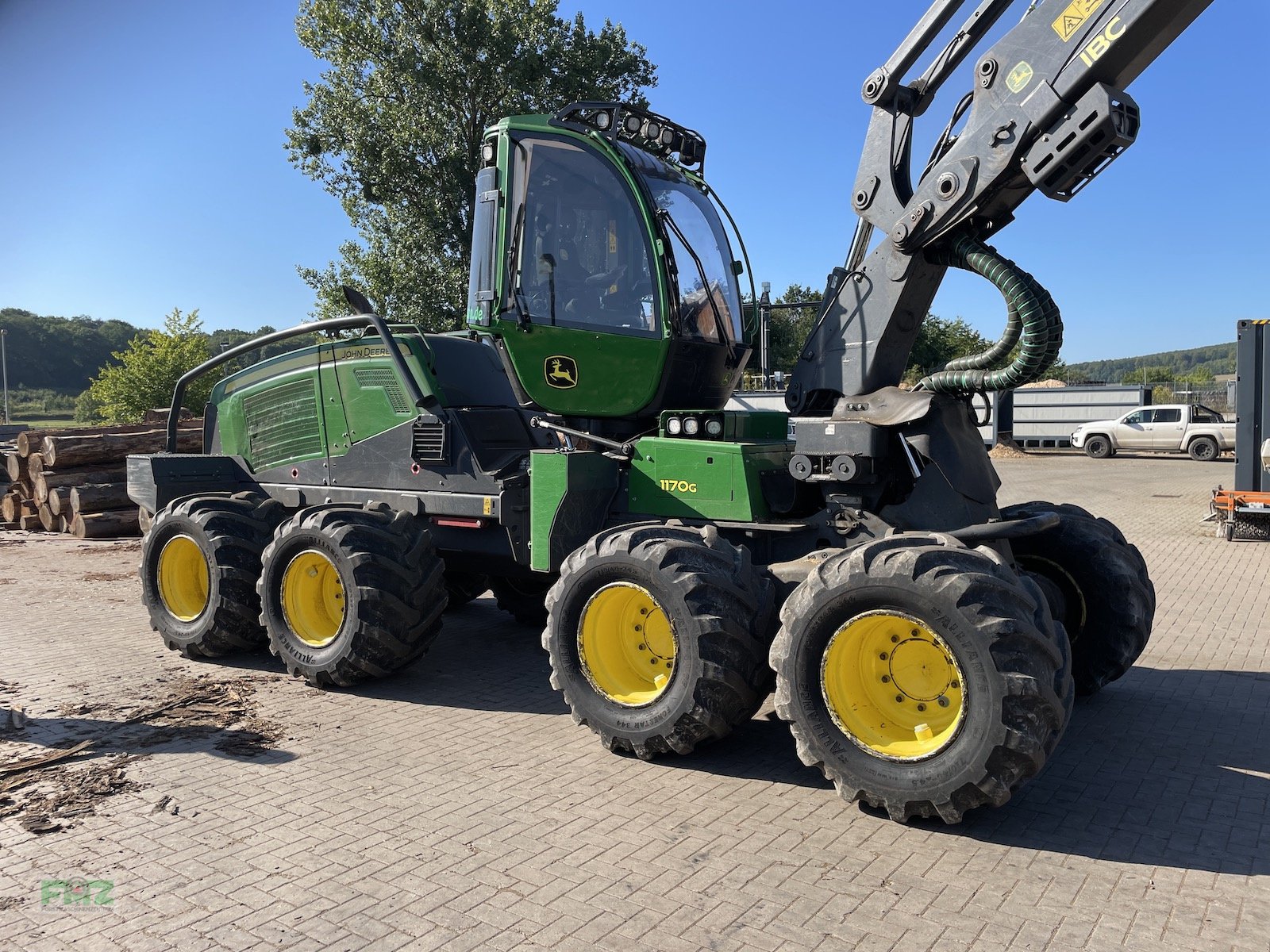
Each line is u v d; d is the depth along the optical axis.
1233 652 6.57
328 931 2.91
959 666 3.52
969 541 4.44
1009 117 4.16
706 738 4.26
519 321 5.32
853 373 4.82
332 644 5.52
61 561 10.43
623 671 4.57
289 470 6.75
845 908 3.05
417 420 5.89
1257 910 3.05
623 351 5.18
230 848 3.48
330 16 25.36
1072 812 3.84
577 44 26.81
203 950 2.81
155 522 6.37
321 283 27.56
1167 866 3.37
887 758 3.67
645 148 5.55
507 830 3.64
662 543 4.29
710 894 3.14
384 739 4.73
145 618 7.56
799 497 4.95
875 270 4.72
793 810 3.85
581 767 4.34
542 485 5.04
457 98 25.55
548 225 5.29
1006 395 31.94
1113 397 30.42
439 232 25.80
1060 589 5.25
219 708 5.21
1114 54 3.91
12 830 3.65
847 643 3.82
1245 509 11.84
